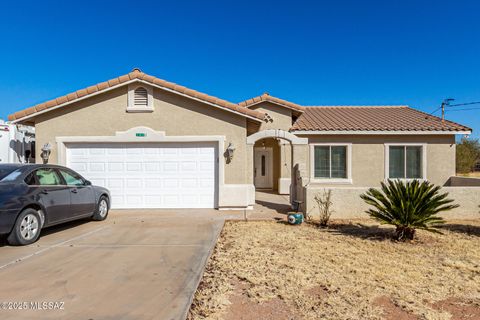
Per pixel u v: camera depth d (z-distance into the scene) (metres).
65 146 11.41
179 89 11.12
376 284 5.00
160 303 4.36
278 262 5.95
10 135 11.69
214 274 5.39
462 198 10.07
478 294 4.70
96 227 8.91
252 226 9.02
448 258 6.28
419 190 7.60
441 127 15.21
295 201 10.76
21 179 7.27
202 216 10.35
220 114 11.36
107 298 4.51
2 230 6.60
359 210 10.05
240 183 11.36
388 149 15.52
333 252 6.59
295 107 16.98
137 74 11.15
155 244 7.20
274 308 4.25
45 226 7.65
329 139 15.54
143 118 11.35
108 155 11.51
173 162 11.55
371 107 21.89
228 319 3.98
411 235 7.59
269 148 19.95
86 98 11.24
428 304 4.40
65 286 4.91
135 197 11.55
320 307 4.28
